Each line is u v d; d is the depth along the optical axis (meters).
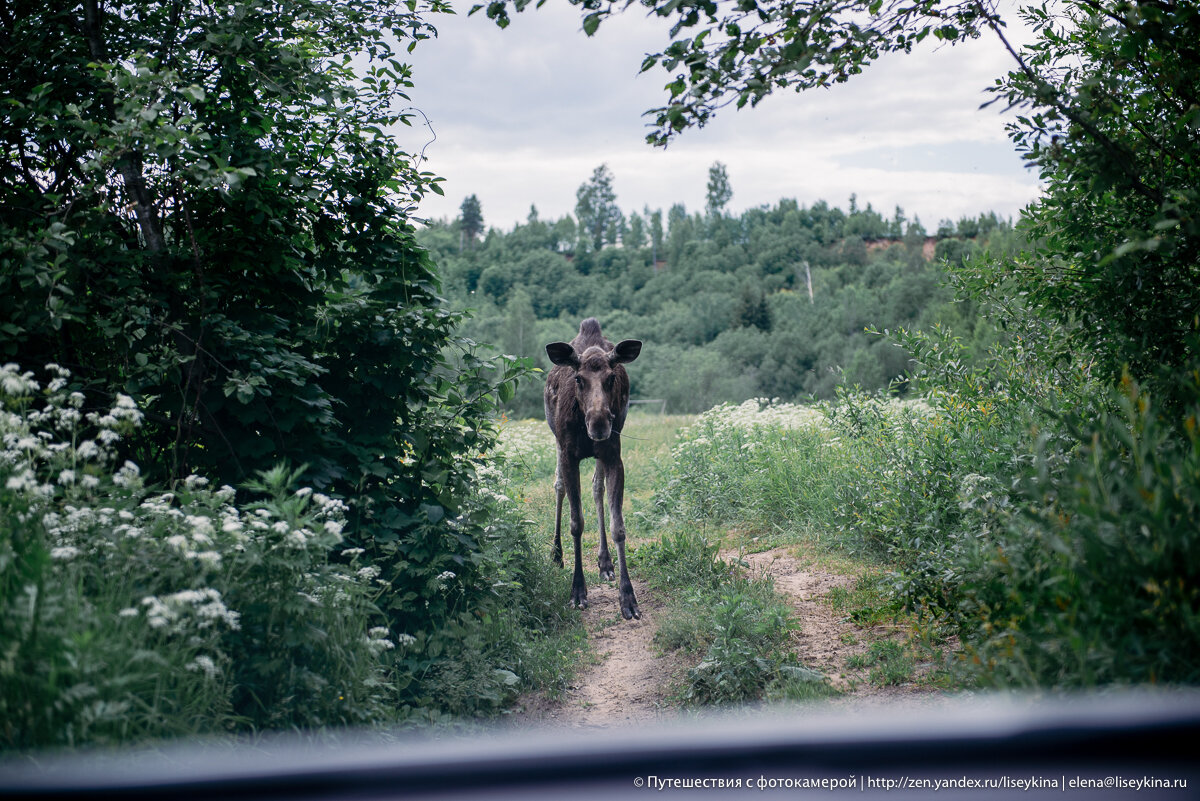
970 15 3.59
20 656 2.16
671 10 3.18
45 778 1.96
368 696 3.34
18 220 3.94
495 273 104.19
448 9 4.54
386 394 4.52
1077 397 4.25
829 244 130.00
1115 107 3.26
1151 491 2.34
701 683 4.23
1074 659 2.31
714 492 8.87
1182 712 1.88
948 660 3.52
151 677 2.44
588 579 6.80
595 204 162.50
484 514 4.76
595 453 6.42
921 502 5.64
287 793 2.03
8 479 2.76
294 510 3.16
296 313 4.41
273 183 4.08
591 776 1.97
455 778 2.00
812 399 8.39
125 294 3.84
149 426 4.14
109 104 3.98
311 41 4.57
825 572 6.14
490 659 4.40
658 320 80.25
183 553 2.82
